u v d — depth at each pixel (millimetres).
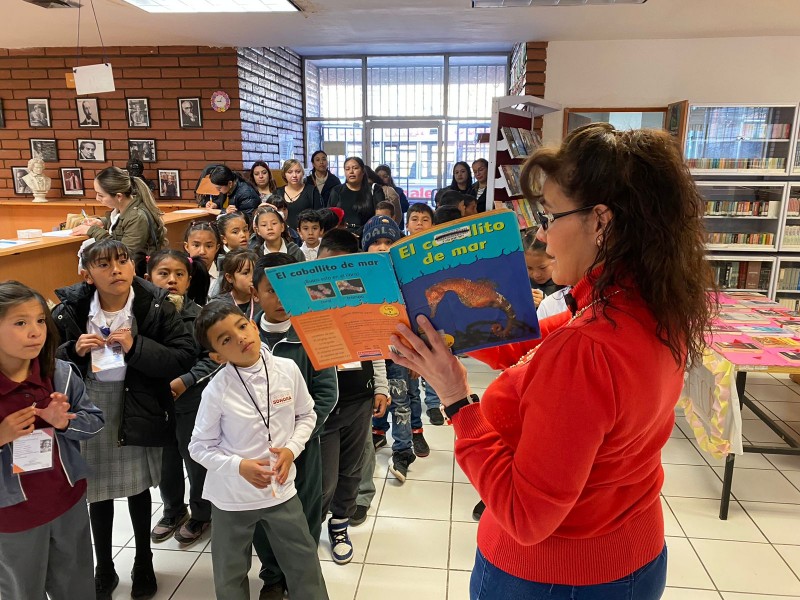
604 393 744
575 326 787
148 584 1992
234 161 6223
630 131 808
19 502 1509
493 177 4062
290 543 1719
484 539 993
